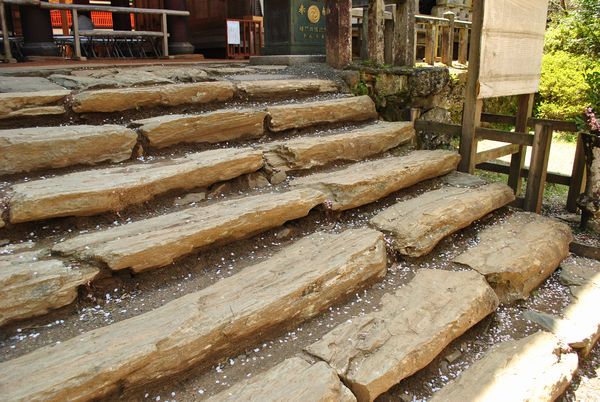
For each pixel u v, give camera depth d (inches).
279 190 135.3
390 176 147.3
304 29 270.5
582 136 162.9
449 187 166.7
